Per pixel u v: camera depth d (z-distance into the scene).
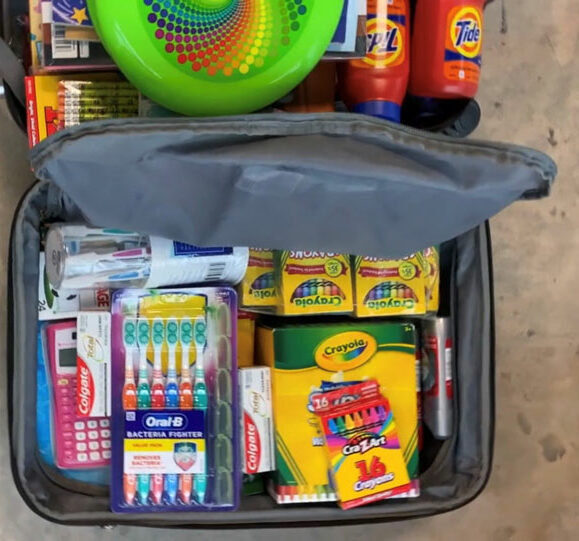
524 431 1.02
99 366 0.78
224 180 0.61
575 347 1.03
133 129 0.56
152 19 0.63
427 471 0.87
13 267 0.76
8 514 0.90
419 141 0.60
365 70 0.75
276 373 0.80
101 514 0.79
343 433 0.80
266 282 0.81
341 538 0.97
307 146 0.58
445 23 0.77
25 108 0.77
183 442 0.77
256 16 0.65
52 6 0.68
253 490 0.85
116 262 0.75
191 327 0.79
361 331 0.81
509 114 1.02
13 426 0.77
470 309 0.85
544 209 1.03
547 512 1.02
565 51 1.03
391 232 0.70
